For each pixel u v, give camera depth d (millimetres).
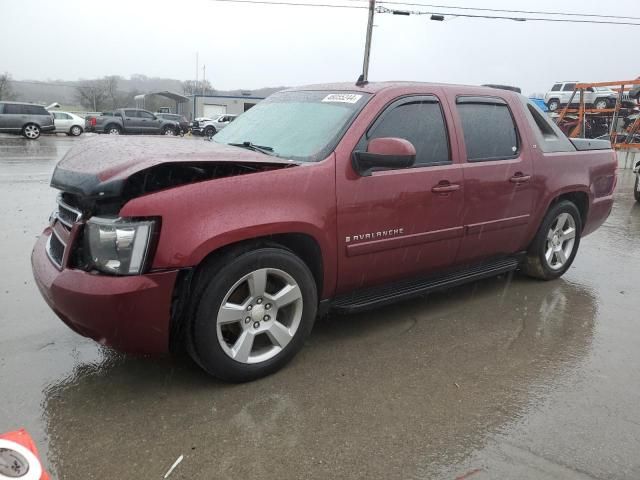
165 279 2787
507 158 4465
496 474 2484
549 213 5004
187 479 2398
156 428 2748
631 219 9398
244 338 3123
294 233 3207
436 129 3984
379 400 3074
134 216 2711
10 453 1756
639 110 24359
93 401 2979
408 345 3799
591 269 5926
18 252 5688
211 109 54875
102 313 2730
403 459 2574
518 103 4742
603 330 4180
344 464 2525
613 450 2676
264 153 3602
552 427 2859
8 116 24938
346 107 3727
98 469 2443
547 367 3535
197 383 3191
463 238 4176
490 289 5074
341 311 3617
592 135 29547
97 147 3355
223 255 2982
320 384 3230
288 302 3256
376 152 3361
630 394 3219
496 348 3795
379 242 3615
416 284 4098
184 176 2938
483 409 3012
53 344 3648
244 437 2697
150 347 2947
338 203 3359
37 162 14516
